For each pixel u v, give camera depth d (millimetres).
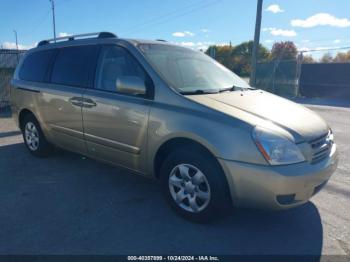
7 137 6785
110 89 3762
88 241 2895
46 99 4582
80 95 4027
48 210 3459
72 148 4449
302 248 2828
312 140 2932
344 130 8133
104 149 3863
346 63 16469
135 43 3764
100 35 4219
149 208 3521
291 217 3363
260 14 16844
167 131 3129
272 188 2670
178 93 3211
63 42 4703
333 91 17141
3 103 11203
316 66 17688
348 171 4836
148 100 3354
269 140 2705
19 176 4445
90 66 4066
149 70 3439
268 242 2918
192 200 3152
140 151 3441
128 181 4289
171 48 4078
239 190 2791
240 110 3016
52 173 4566
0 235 2967
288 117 3076
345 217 3383
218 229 3107
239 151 2734
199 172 3037
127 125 3496
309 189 2818
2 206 3541
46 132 4812
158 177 3539
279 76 19031
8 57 12477
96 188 4055
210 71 4090
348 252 2775
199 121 2949
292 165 2723
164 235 3002
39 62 4969
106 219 3281
